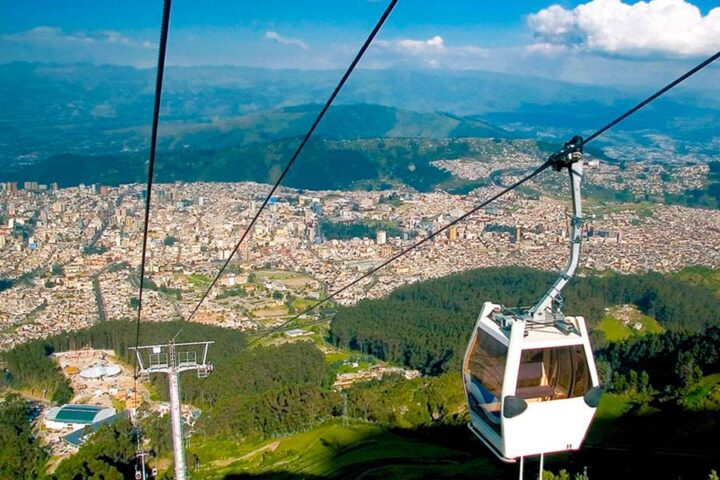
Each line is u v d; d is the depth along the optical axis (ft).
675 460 181.37
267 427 279.08
